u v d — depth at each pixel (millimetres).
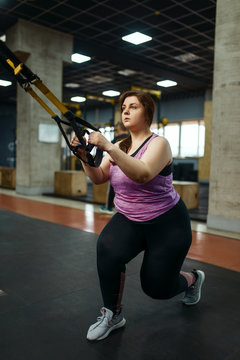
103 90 16516
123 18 8047
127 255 1700
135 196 1614
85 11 7695
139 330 1865
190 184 6355
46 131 8758
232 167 4496
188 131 17297
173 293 1876
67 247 3566
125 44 9852
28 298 2266
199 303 2238
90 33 9031
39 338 1759
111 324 1795
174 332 1849
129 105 1620
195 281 2162
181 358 1600
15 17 8047
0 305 2148
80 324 1921
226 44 4480
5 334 1790
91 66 12117
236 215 4473
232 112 4457
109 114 19797
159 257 1658
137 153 1594
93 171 1707
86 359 1575
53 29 8758
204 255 3395
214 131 4668
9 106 20188
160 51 10453
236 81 4398
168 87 15422
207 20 8062
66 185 8289
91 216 5551
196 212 6008
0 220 5000
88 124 1425
